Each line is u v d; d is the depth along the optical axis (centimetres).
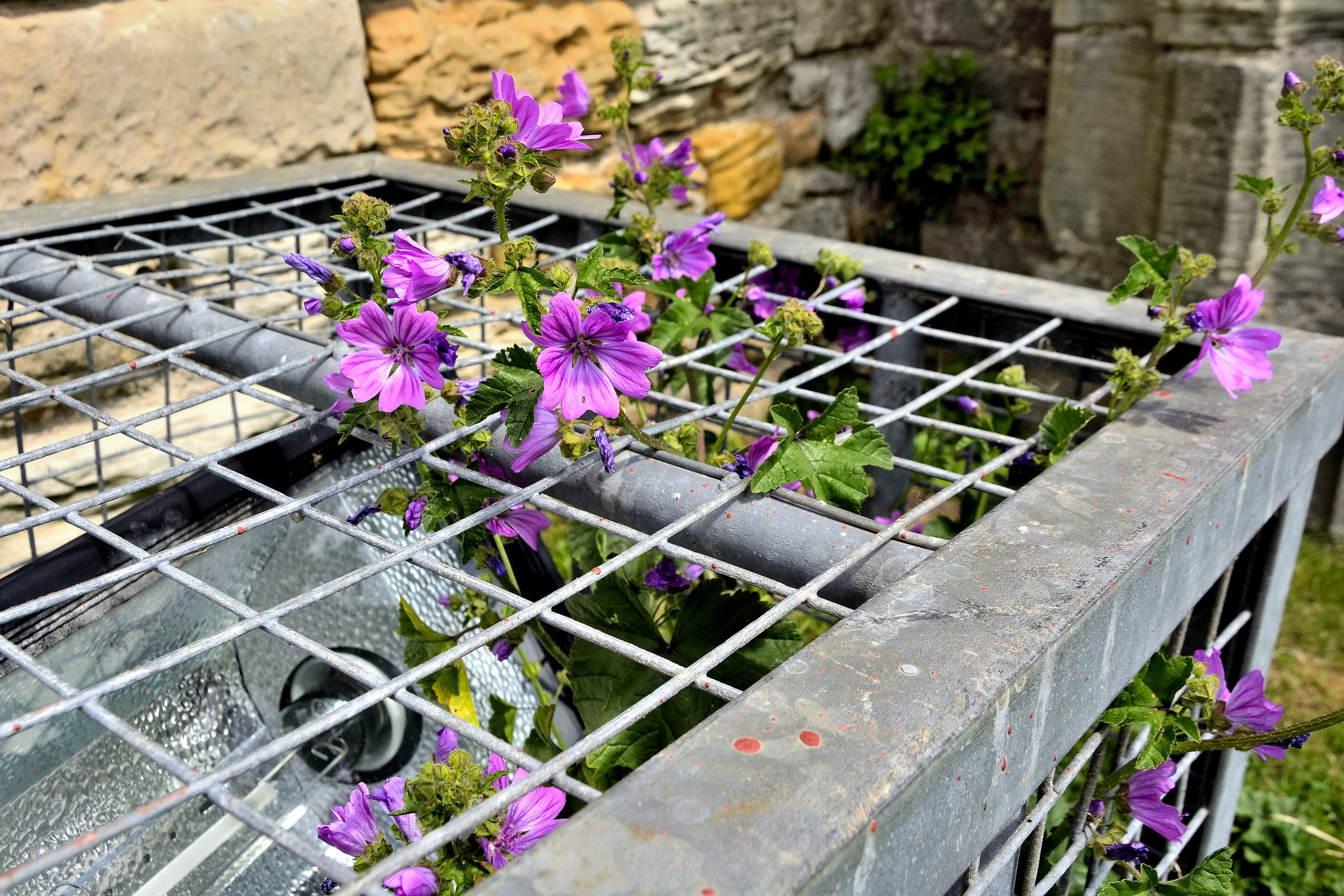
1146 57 341
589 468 100
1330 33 313
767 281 175
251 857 125
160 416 107
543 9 269
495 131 91
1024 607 77
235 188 192
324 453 145
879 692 68
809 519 92
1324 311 329
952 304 151
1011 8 396
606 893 53
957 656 72
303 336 124
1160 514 91
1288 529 137
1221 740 118
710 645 113
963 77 416
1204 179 331
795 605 78
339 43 228
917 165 409
